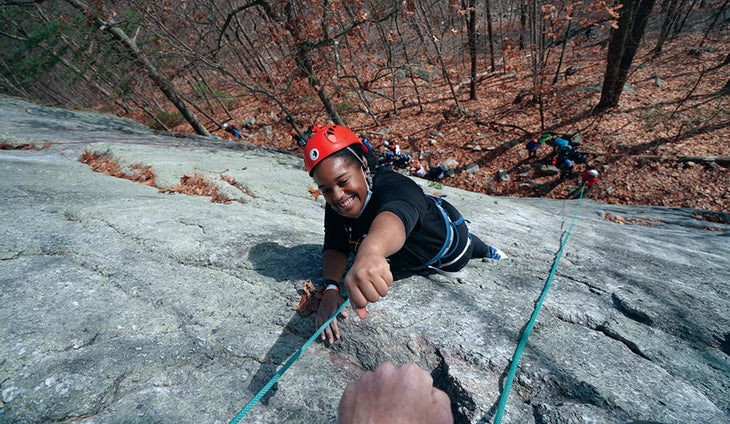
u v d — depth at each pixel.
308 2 10.41
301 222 3.90
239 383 1.82
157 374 1.82
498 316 2.25
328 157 1.58
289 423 1.65
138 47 12.97
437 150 13.75
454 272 2.50
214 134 17.94
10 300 2.15
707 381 1.87
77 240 2.84
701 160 10.09
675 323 2.31
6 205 3.38
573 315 2.36
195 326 2.11
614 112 12.93
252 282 2.49
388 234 1.28
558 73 16.23
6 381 1.66
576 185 10.74
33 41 15.66
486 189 11.74
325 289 2.02
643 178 10.28
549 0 11.69
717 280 3.46
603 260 3.73
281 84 12.86
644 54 18.11
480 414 1.62
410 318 2.12
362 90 12.88
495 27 21.42
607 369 1.88
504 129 13.82
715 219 7.98
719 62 15.03
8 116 9.38
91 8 11.61
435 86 18.47
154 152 6.57
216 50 11.57
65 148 6.54
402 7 10.65
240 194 4.79
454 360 1.89
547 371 1.82
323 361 1.98
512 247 3.88
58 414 1.58
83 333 1.96
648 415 1.61
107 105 20.23
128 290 2.35
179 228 3.14
